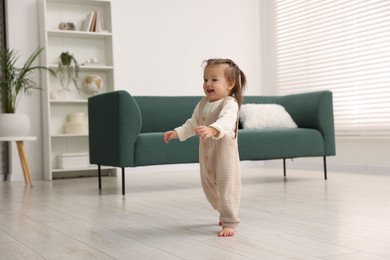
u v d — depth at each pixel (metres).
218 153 1.92
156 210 2.64
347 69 5.04
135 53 5.54
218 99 1.97
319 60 5.39
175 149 3.55
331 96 4.20
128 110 3.41
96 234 2.01
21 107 4.98
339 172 4.87
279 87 5.98
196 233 1.99
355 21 4.95
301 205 2.68
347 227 2.04
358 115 4.89
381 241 1.77
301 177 4.39
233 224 1.93
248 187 3.65
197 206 2.77
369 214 2.35
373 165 4.71
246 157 3.84
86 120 5.22
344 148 5.06
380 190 3.29
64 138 5.20
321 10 5.35
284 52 5.90
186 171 5.51
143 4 5.59
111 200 3.11
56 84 5.18
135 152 3.44
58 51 5.20
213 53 5.98
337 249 1.65
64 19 5.23
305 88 5.59
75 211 2.67
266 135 3.91
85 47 5.32
